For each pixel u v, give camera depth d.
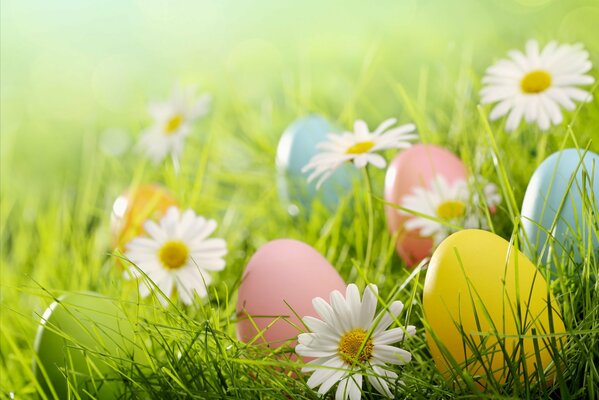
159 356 0.53
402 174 0.59
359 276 0.58
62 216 0.77
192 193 0.69
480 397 0.44
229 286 0.60
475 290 0.45
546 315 0.46
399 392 0.47
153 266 0.55
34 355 0.50
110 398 0.49
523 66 0.58
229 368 0.48
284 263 0.50
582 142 0.61
